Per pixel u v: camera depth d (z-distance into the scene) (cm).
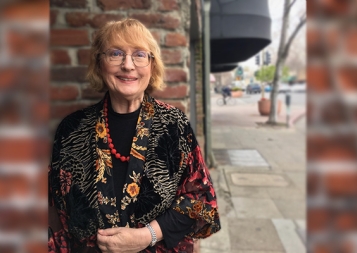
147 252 109
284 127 1059
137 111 114
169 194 109
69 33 151
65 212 109
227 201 386
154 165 108
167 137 112
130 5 154
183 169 114
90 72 118
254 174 509
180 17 157
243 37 521
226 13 516
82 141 110
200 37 504
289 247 271
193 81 523
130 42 107
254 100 1928
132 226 106
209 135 545
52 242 110
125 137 111
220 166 567
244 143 809
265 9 532
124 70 107
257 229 306
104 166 107
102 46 111
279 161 604
